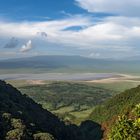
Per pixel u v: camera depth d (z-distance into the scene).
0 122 160.12
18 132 155.00
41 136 163.38
